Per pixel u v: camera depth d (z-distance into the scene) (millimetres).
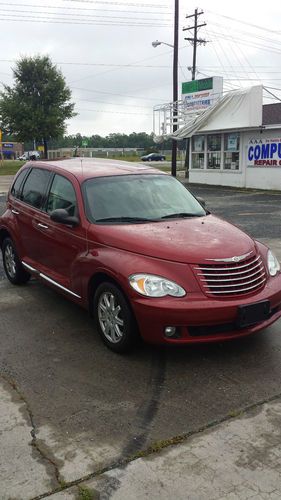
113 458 3074
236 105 20953
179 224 4949
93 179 5484
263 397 3805
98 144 133250
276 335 5020
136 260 4309
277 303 4520
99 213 5078
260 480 2863
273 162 20422
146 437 3293
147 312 4105
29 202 6258
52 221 5516
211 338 4160
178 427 3408
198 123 22516
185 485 2828
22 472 2953
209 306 4062
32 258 6168
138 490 2791
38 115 47031
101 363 4426
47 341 4941
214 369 4285
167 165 52500
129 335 4367
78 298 5082
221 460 3041
